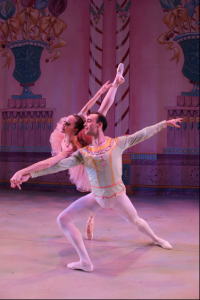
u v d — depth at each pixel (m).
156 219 3.67
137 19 5.95
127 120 5.88
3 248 2.55
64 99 6.23
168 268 2.13
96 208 2.29
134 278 1.98
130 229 3.18
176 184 5.87
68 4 6.19
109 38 5.99
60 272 2.08
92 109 6.02
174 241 2.76
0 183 6.43
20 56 6.47
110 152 2.16
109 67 5.99
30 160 6.38
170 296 1.72
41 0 6.30
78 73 6.15
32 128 6.40
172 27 5.84
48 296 1.73
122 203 2.29
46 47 6.33
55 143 2.58
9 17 6.46
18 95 6.49
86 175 2.50
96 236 2.92
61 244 2.68
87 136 2.38
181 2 5.77
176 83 5.87
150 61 5.91
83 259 2.10
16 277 1.99
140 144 5.96
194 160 5.89
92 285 1.88
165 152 5.91
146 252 2.46
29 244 2.67
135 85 5.96
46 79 6.34
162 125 2.26
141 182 5.95
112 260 2.29
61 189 6.09
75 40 6.15
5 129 6.51
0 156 6.47
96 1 6.00
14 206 4.42
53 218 3.70
